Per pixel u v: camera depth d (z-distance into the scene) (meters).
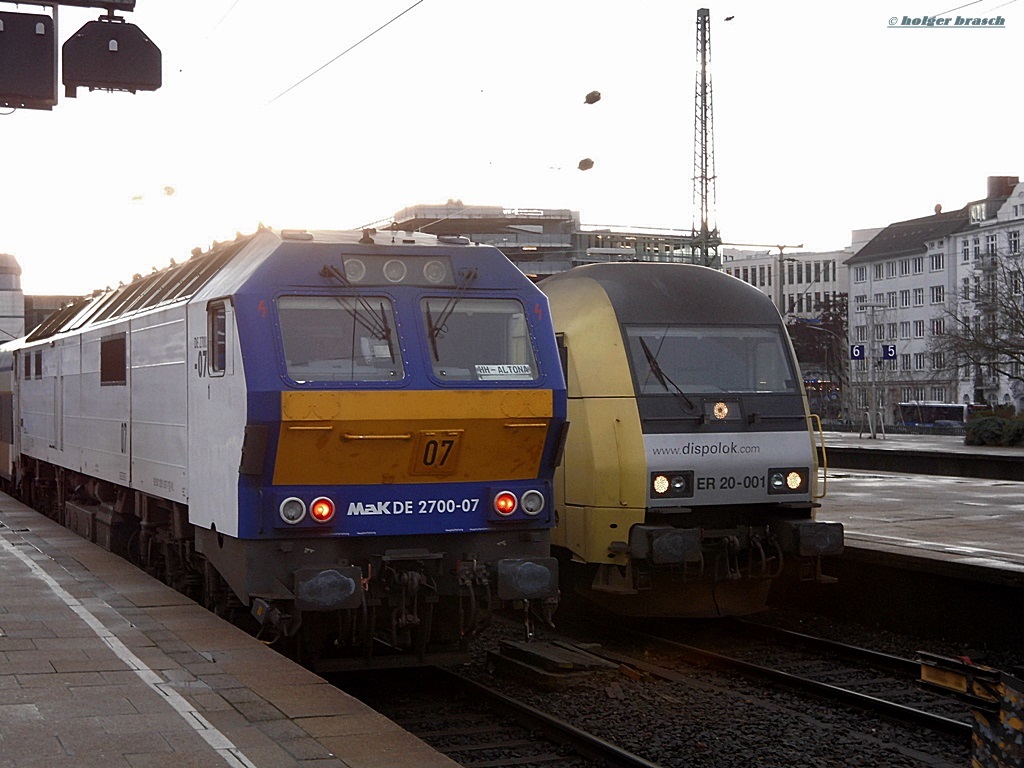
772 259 117.69
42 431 18.98
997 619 11.63
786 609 14.17
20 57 9.99
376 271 9.41
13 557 13.12
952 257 83.88
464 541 9.58
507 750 8.21
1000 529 15.27
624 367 11.61
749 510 12.09
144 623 9.38
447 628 9.87
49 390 18.34
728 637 12.38
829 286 113.94
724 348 12.05
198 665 7.94
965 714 9.30
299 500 9.02
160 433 11.61
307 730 6.46
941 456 29.33
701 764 7.91
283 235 9.39
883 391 61.47
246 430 8.81
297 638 9.52
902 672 10.59
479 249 9.78
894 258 90.31
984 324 56.66
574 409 11.89
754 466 11.67
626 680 10.24
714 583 12.00
